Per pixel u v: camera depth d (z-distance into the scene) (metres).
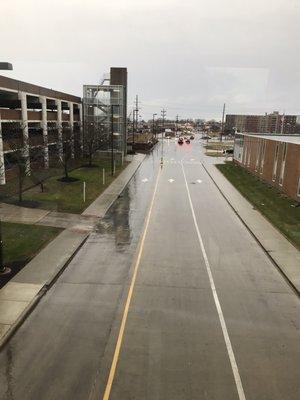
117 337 11.14
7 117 34.09
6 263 16.06
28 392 8.91
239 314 12.65
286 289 14.67
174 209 27.05
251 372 9.74
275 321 12.27
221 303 13.38
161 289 14.34
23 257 16.77
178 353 10.45
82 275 15.42
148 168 49.28
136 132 123.06
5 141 31.70
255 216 25.28
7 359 10.09
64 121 51.12
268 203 29.28
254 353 10.54
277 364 10.09
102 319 12.13
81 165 47.22
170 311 12.72
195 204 28.86
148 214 25.34
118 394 8.89
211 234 21.31
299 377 9.61
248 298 13.82
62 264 16.17
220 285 14.84
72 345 10.71
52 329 11.50
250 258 17.80
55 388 9.05
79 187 33.53
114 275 15.51
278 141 35.38
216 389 9.12
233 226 23.06
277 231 21.84
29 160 31.75
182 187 36.06
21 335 11.16
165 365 9.94
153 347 10.69
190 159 62.53
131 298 13.56
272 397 8.91
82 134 49.97
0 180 31.55
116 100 56.53
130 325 11.80
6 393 8.88
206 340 11.09
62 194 30.23
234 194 32.91
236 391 9.07
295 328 11.88
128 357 10.23
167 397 8.84
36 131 43.41
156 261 17.11
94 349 10.55
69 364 9.90
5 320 11.78
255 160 44.56
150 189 34.59
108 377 9.45
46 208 25.55
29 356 10.20
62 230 20.95
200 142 113.38
